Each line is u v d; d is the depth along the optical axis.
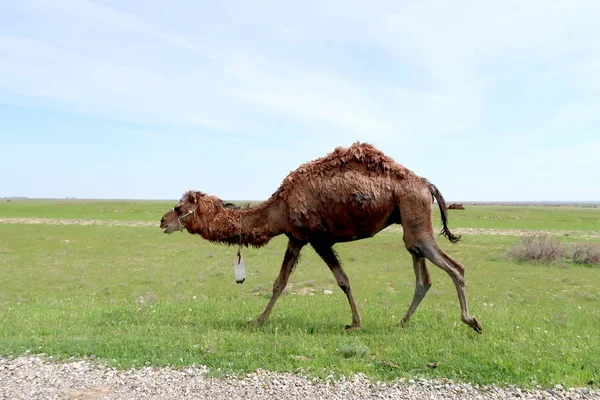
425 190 7.77
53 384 5.37
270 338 7.21
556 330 7.95
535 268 20.61
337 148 8.23
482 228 47.22
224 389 5.18
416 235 7.71
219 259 23.31
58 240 31.03
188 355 6.20
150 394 5.08
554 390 5.07
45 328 8.09
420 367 5.73
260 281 16.73
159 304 11.12
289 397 4.97
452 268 7.64
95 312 9.88
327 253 8.42
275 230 8.57
